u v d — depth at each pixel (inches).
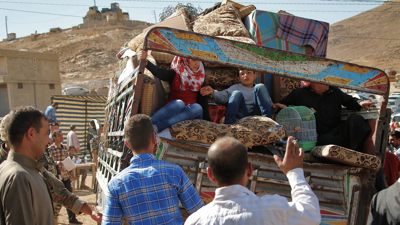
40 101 974.4
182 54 113.7
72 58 3026.6
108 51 3235.7
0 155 106.4
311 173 129.5
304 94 174.9
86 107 578.2
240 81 186.5
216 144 66.5
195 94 156.3
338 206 129.6
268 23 222.1
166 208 81.9
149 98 132.9
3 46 3777.1
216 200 63.3
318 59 128.3
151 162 86.0
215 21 217.2
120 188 82.0
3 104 932.0
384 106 139.0
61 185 103.6
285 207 60.9
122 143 127.6
